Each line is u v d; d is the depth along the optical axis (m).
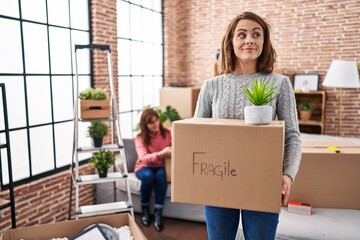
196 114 1.42
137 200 3.30
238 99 1.31
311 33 5.38
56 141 3.41
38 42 3.14
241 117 1.30
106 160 2.71
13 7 2.86
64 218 3.29
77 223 2.08
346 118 5.35
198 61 6.19
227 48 1.36
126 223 2.20
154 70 5.59
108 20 4.01
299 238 2.02
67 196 3.31
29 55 3.05
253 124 1.15
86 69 3.81
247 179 1.16
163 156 3.13
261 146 1.13
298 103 5.66
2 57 2.78
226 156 1.17
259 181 1.14
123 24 4.66
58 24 3.37
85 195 3.50
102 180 2.66
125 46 4.72
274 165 1.12
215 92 1.36
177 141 1.21
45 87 3.24
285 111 1.28
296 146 1.24
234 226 1.34
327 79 4.63
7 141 2.16
